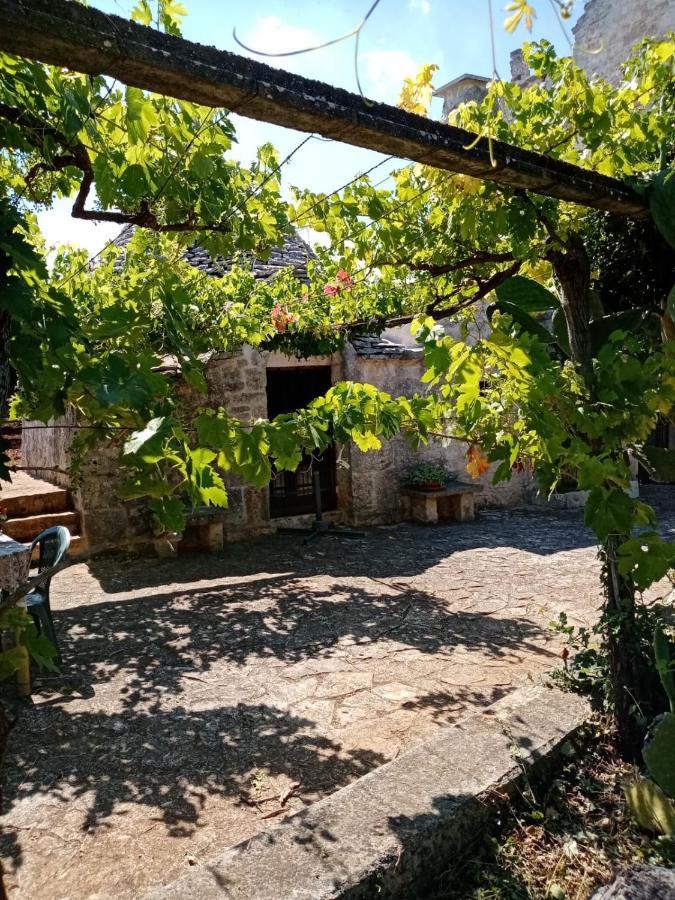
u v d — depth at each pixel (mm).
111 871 2438
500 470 2514
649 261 3236
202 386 2068
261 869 2096
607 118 2621
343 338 7281
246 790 2943
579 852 2443
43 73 1975
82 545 7492
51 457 9000
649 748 2436
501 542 7941
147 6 2211
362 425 2320
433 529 8875
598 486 2180
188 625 5230
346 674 4207
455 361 2133
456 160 2084
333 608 5602
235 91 1594
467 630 4969
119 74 1504
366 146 1939
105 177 2336
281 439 1966
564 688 3479
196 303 5809
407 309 5078
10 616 1666
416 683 4039
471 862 2387
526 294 3371
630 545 2178
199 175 2498
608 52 9922
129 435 1827
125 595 6078
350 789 2549
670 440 11016
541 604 5539
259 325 6477
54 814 2781
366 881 2064
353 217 3402
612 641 3041
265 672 4270
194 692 3980
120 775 3076
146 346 2219
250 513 8477
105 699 3891
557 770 2893
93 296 4211
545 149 2715
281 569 6938
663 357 2367
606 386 2369
